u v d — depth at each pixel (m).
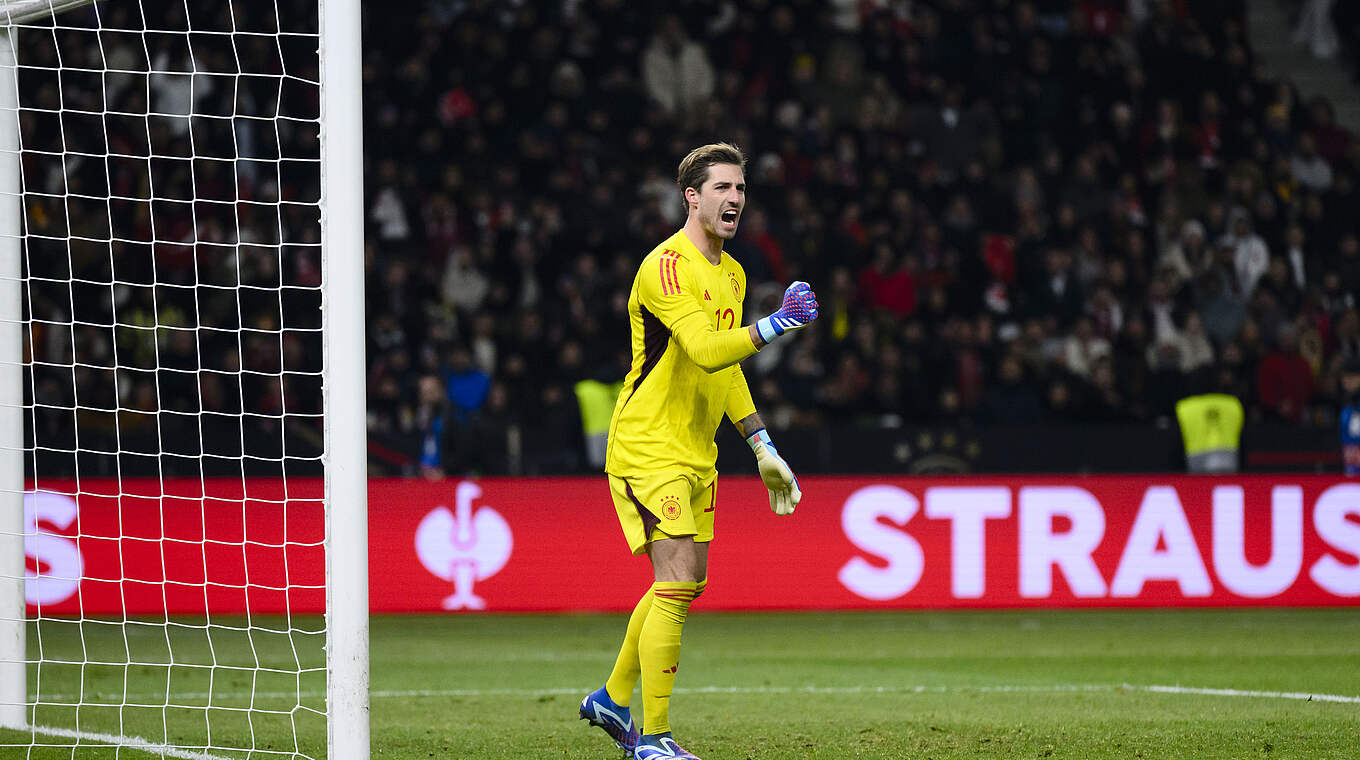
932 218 48.50
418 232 46.94
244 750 15.88
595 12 51.47
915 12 53.38
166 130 43.97
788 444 35.12
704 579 14.49
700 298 13.84
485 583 30.66
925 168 49.44
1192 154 51.03
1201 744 16.11
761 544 31.27
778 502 14.65
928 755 15.36
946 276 46.47
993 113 50.72
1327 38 58.22
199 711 19.05
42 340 38.53
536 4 51.28
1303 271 49.19
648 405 13.91
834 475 34.41
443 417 34.91
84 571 28.94
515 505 30.88
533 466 35.69
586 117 49.44
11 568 17.56
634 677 14.59
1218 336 46.19
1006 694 20.77
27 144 42.31
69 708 19.19
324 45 13.59
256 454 32.56
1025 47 52.62
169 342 39.34
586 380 39.38
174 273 41.56
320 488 29.55
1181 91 52.56
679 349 13.84
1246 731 17.06
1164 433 36.25
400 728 17.58
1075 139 51.25
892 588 31.34
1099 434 36.06
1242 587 31.84
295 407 40.00
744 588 31.17
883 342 43.62
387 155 48.34
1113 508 31.70
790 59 52.06
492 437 35.44
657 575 13.82
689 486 13.88
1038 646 27.09
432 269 44.81
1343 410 36.50
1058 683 22.05
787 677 22.83
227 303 41.19
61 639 27.44
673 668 13.77
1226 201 49.94
